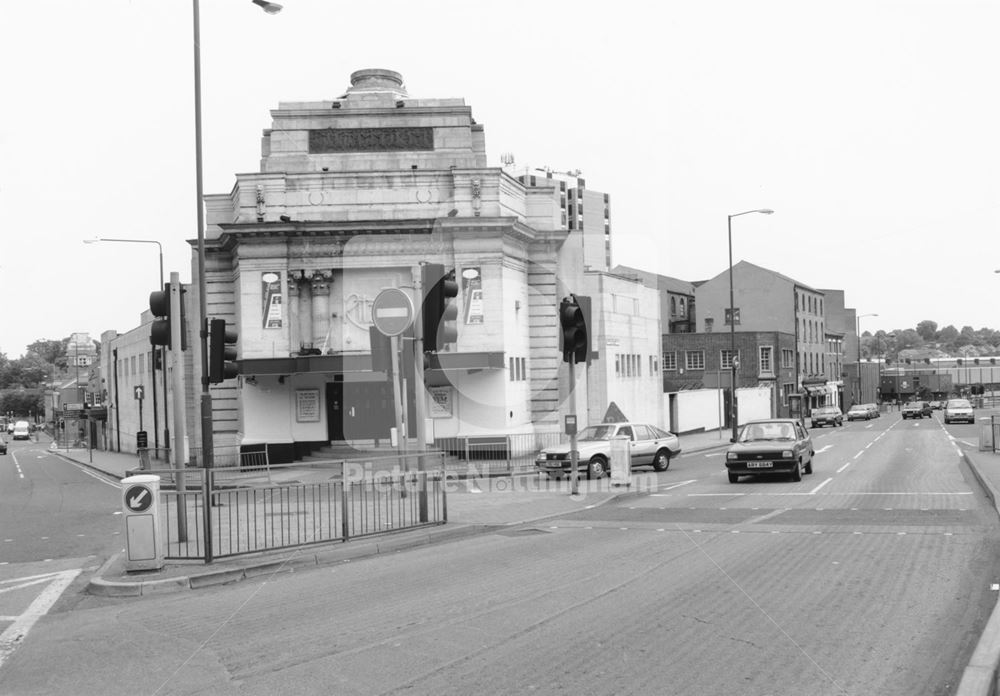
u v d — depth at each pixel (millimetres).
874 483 21266
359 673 6738
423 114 32594
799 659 6832
